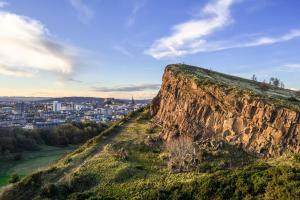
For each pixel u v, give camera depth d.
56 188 64.25
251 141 72.38
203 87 90.75
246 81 117.00
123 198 58.94
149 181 63.44
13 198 66.12
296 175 51.31
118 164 72.06
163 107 105.31
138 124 105.88
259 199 50.62
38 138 152.50
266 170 56.00
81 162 77.69
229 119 79.69
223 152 71.88
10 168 111.25
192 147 74.62
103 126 174.75
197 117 88.31
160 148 82.62
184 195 57.09
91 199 59.38
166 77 111.00
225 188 55.28
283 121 68.81
